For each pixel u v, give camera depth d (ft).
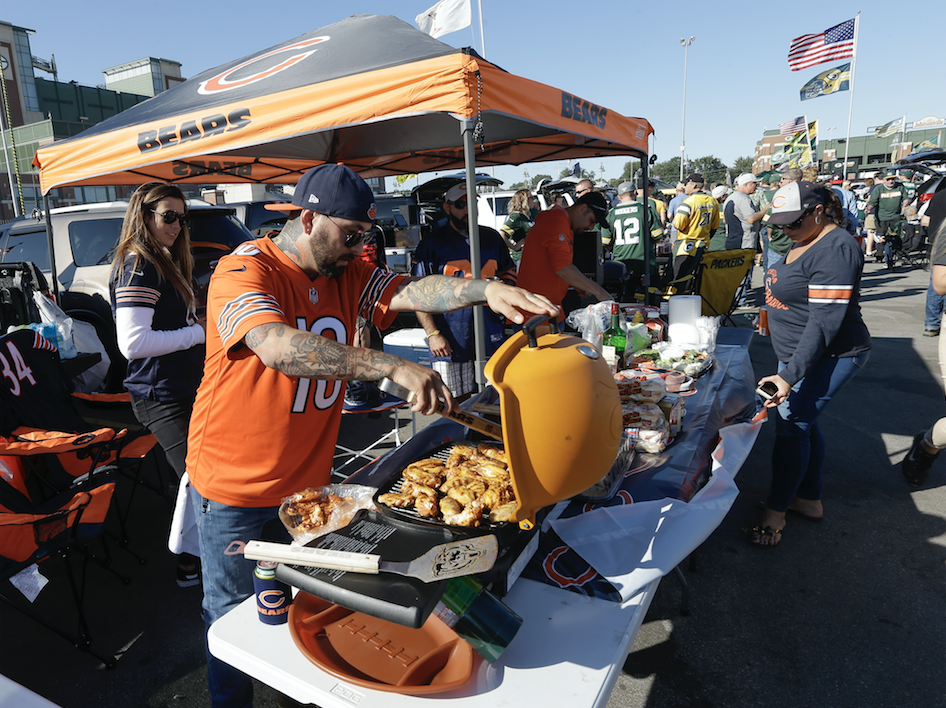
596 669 3.35
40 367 9.36
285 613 3.80
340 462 13.17
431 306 4.85
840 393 16.35
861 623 7.78
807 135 60.70
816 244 7.98
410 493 3.83
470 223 7.90
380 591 3.05
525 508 3.30
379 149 15.55
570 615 3.80
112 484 8.35
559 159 16.92
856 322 8.36
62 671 7.38
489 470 4.03
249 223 26.48
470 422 3.45
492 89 7.77
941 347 10.50
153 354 7.53
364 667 3.38
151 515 11.33
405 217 28.68
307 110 8.02
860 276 8.21
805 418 8.84
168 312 7.87
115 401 10.46
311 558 3.28
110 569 9.05
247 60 11.44
